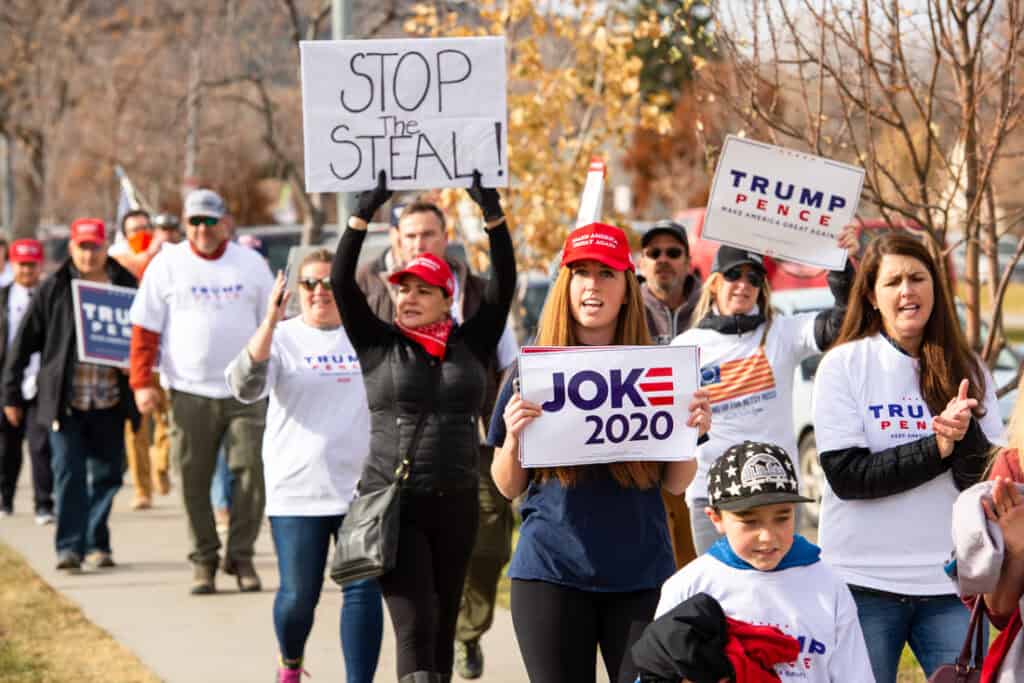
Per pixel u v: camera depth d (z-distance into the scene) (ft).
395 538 23.08
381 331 24.03
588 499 19.94
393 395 23.70
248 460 38.96
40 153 115.03
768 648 16.39
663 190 129.18
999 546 15.71
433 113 24.99
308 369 28.12
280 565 27.71
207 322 38.52
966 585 16.05
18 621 36.17
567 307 20.70
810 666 16.90
